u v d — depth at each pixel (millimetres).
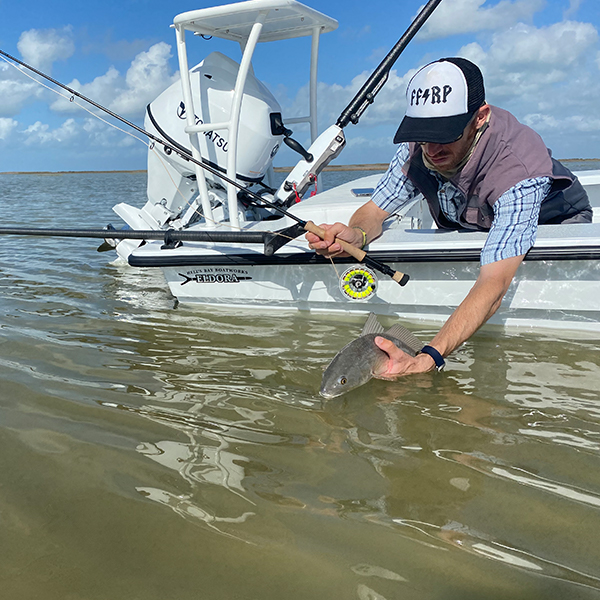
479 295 2420
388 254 3107
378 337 2365
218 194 4414
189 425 2059
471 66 2281
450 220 3113
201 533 1452
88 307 3781
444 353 2369
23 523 1507
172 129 4188
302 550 1381
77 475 1734
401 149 3025
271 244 3049
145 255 3650
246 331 3182
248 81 4172
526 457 1791
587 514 1496
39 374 2578
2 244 6590
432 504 1554
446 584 1259
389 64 3508
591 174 4250
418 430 1985
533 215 2494
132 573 1315
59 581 1295
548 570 1295
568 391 2277
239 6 3344
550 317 3002
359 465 1766
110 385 2439
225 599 1229
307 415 2125
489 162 2502
